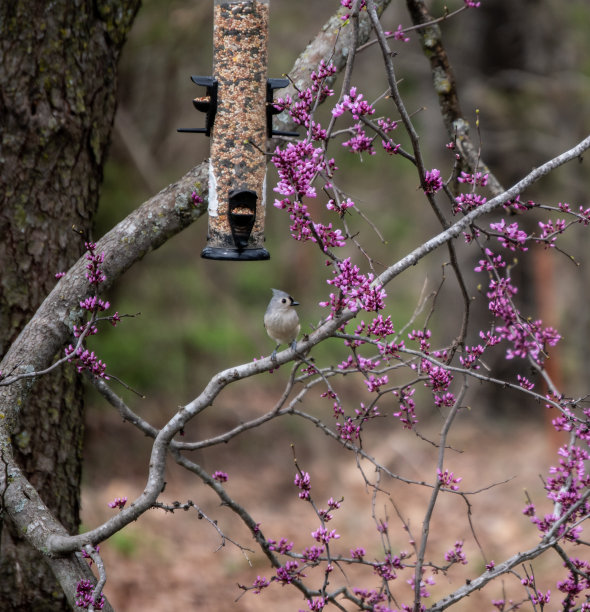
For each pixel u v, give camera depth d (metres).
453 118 6.46
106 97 5.97
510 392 17.55
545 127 16.09
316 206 20.33
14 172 5.56
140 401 14.24
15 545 5.65
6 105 5.51
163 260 15.16
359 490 13.98
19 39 5.49
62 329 4.95
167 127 13.83
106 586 9.62
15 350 4.86
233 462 14.70
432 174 4.37
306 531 12.07
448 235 4.25
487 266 4.81
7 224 5.57
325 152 4.20
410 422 4.61
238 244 5.38
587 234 14.69
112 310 13.61
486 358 17.53
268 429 16.03
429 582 4.83
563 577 9.92
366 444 16.03
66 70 5.64
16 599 5.62
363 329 4.34
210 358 16.30
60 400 5.77
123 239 5.22
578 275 14.96
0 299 5.57
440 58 6.45
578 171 15.16
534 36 16.72
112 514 11.58
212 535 11.65
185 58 13.70
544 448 15.57
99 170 6.02
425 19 6.41
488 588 9.75
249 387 17.80
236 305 17.39
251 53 5.41
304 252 20.92
